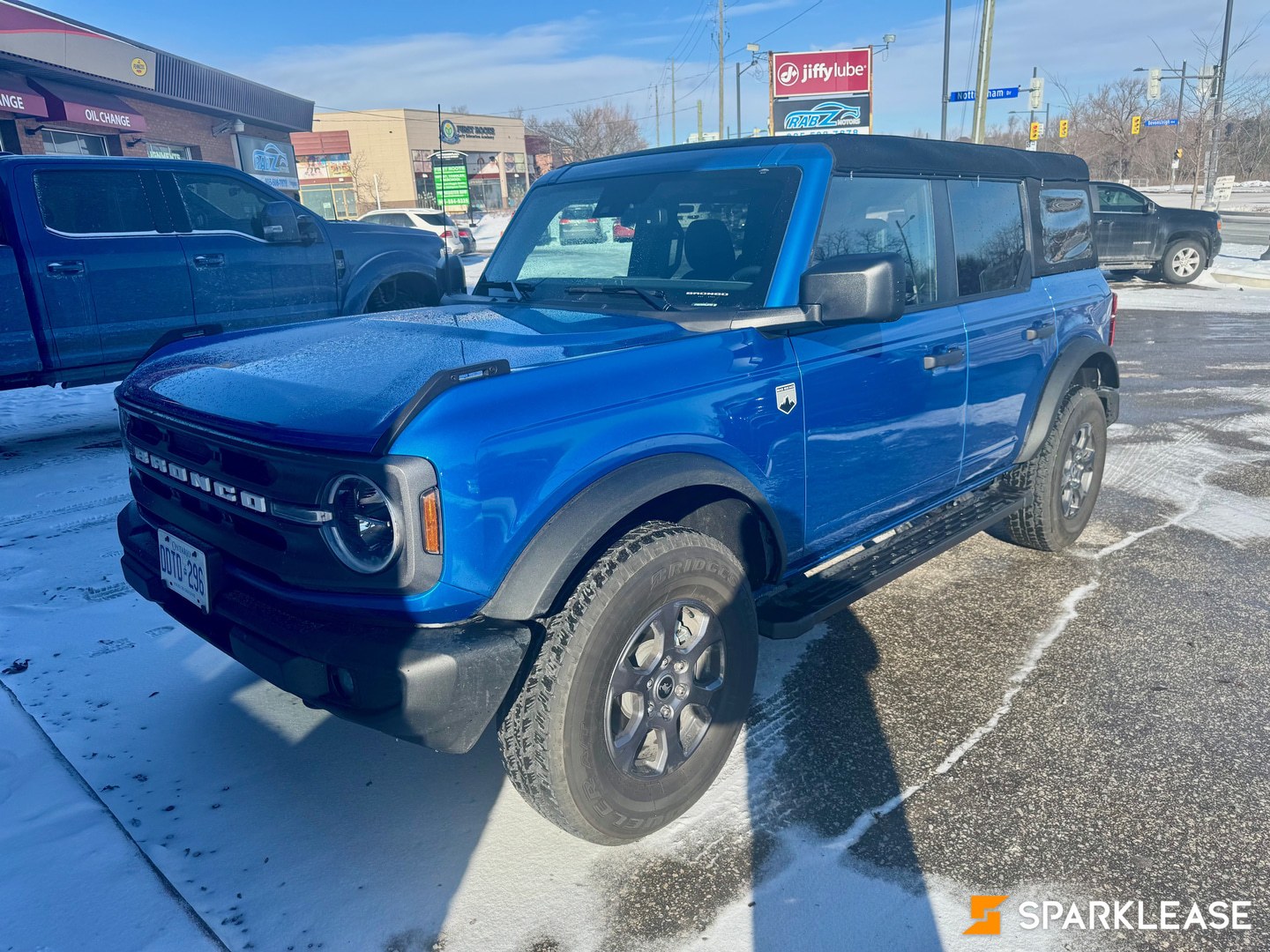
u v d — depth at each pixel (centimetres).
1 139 1667
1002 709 314
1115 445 666
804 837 249
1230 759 283
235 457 231
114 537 478
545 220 359
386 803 265
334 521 208
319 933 216
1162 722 304
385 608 208
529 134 7512
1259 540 472
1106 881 232
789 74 2980
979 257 376
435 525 201
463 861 241
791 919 220
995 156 392
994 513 398
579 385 228
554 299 322
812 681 335
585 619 218
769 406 271
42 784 272
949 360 342
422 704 200
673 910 223
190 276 675
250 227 728
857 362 302
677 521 270
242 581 236
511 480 211
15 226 593
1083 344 436
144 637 366
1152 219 1723
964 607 398
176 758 286
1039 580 427
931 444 347
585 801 224
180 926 218
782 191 296
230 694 324
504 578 215
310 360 255
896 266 257
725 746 264
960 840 247
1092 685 329
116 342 643
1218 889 229
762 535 286
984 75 1809
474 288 358
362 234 808
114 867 237
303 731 302
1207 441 673
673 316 281
